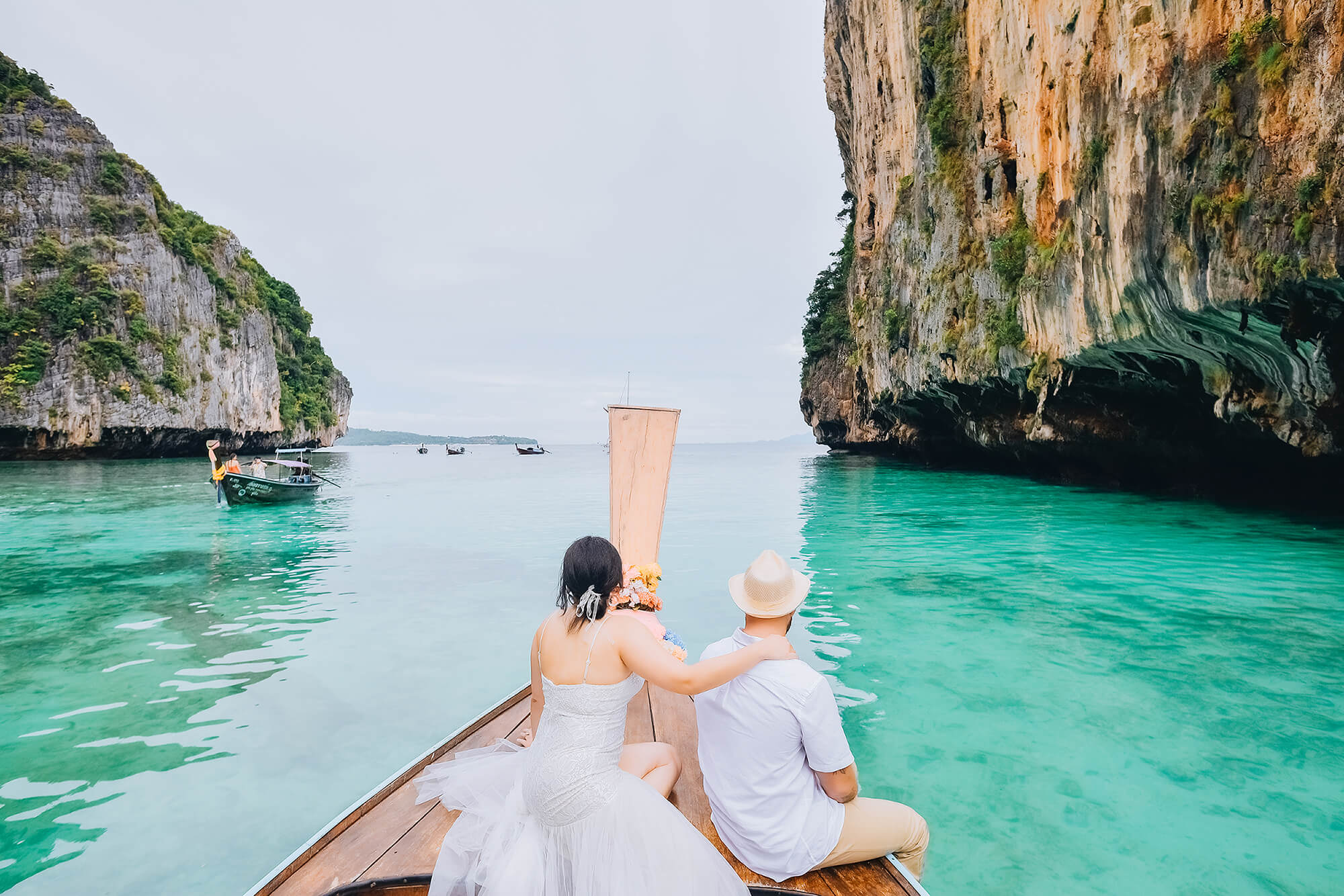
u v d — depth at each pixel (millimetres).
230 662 6148
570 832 2148
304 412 76875
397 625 7254
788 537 12523
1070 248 14781
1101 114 13242
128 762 4340
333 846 2691
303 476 21000
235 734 4730
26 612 7855
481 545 12391
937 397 25344
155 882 3203
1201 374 13266
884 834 2586
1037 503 16328
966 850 3316
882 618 7078
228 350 57500
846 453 48938
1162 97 11453
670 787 2891
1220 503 15461
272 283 79750
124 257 47688
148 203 51719
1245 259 10047
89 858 3375
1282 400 11797
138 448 46781
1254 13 9883
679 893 2092
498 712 3834
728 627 7109
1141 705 4891
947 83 21547
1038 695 5098
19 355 41438
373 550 11828
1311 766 4016
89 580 9492
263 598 8406
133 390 44750
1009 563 9695
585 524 15234
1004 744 4379
